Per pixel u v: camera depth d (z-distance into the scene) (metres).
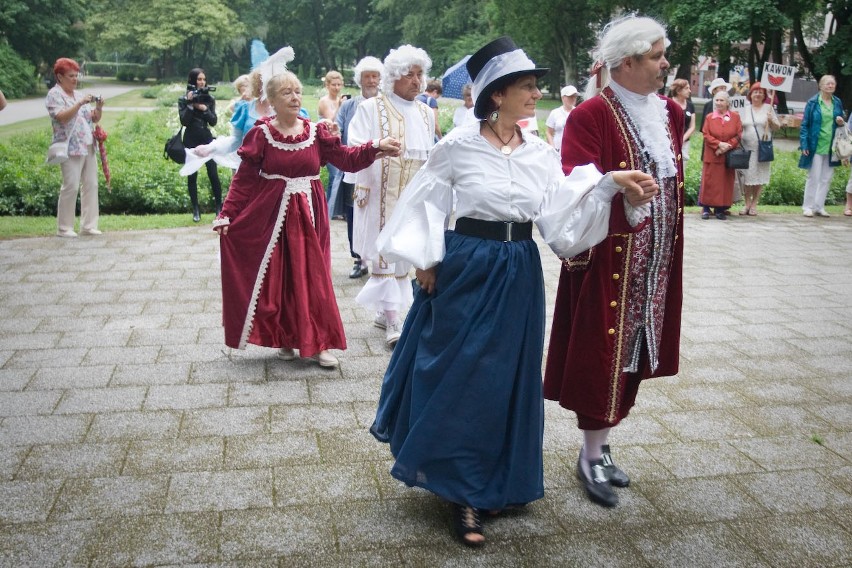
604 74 3.29
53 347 5.05
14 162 10.59
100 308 5.87
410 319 3.26
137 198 10.28
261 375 4.67
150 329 5.43
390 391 3.29
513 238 3.10
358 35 63.78
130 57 83.62
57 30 48.22
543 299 3.16
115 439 3.82
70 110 7.85
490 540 3.09
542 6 36.81
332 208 7.35
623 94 3.20
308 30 70.50
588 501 3.40
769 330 5.85
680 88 10.62
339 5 67.44
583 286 3.24
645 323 3.29
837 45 24.94
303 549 2.99
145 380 4.55
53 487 3.37
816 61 25.69
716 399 4.54
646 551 3.05
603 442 3.56
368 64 6.61
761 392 4.66
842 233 9.62
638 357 3.35
